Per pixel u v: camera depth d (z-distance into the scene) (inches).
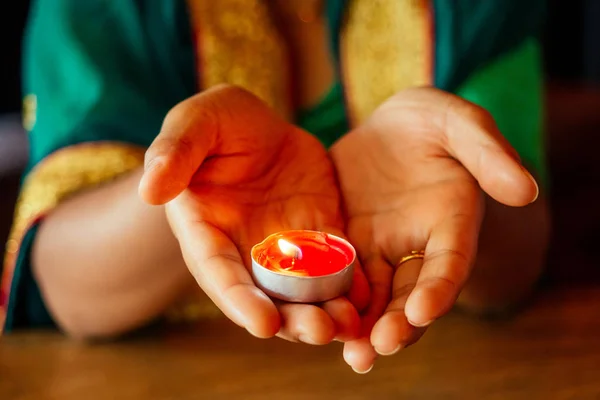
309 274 19.4
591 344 22.7
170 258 23.4
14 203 39.8
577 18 60.1
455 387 21.5
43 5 27.9
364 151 21.8
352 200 21.7
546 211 26.4
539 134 27.0
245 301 18.0
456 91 27.5
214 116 20.4
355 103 29.2
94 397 21.5
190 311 27.4
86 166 25.1
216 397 21.4
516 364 22.1
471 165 20.0
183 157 19.1
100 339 23.9
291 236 20.3
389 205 21.0
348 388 21.5
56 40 26.8
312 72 29.5
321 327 17.8
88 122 25.6
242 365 22.5
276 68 28.4
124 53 26.9
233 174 20.8
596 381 21.5
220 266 18.6
